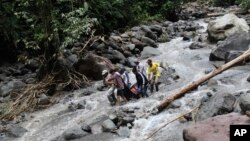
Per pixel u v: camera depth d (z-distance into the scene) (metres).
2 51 14.95
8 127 9.55
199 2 32.62
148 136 8.20
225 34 15.19
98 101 10.69
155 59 14.19
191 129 7.05
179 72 12.20
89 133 8.74
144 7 22.34
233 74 11.16
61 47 12.14
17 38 14.57
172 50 15.36
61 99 11.33
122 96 10.18
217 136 6.70
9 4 14.22
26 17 12.35
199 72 12.09
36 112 10.65
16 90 11.88
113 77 10.19
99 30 17.19
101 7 17.38
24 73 13.89
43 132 9.32
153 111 9.20
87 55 12.59
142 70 10.52
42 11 12.01
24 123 9.97
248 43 12.97
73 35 12.06
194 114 8.55
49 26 12.09
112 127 8.64
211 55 13.19
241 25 15.46
